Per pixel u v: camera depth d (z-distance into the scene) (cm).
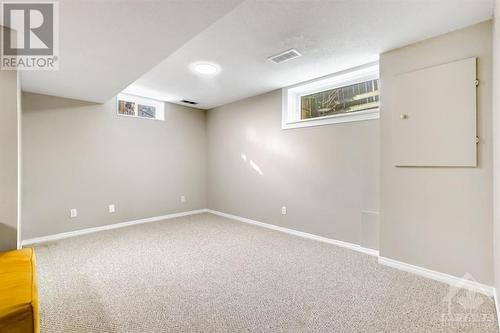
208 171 545
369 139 301
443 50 228
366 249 301
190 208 524
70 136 373
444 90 225
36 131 345
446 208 225
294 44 252
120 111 430
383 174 264
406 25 216
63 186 367
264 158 428
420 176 239
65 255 291
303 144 370
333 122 334
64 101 368
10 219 184
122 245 327
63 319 171
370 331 161
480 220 208
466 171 215
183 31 192
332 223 336
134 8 163
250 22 214
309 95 384
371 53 270
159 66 309
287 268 257
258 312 181
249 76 344
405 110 248
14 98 185
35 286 129
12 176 185
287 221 393
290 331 161
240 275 241
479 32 210
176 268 256
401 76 252
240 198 473
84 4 158
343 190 325
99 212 401
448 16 202
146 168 457
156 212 471
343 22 213
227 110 498
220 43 250
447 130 223
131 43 209
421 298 199
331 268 256
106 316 175
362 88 324
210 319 172
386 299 198
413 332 160
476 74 210
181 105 508
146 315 176
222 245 328
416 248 242
